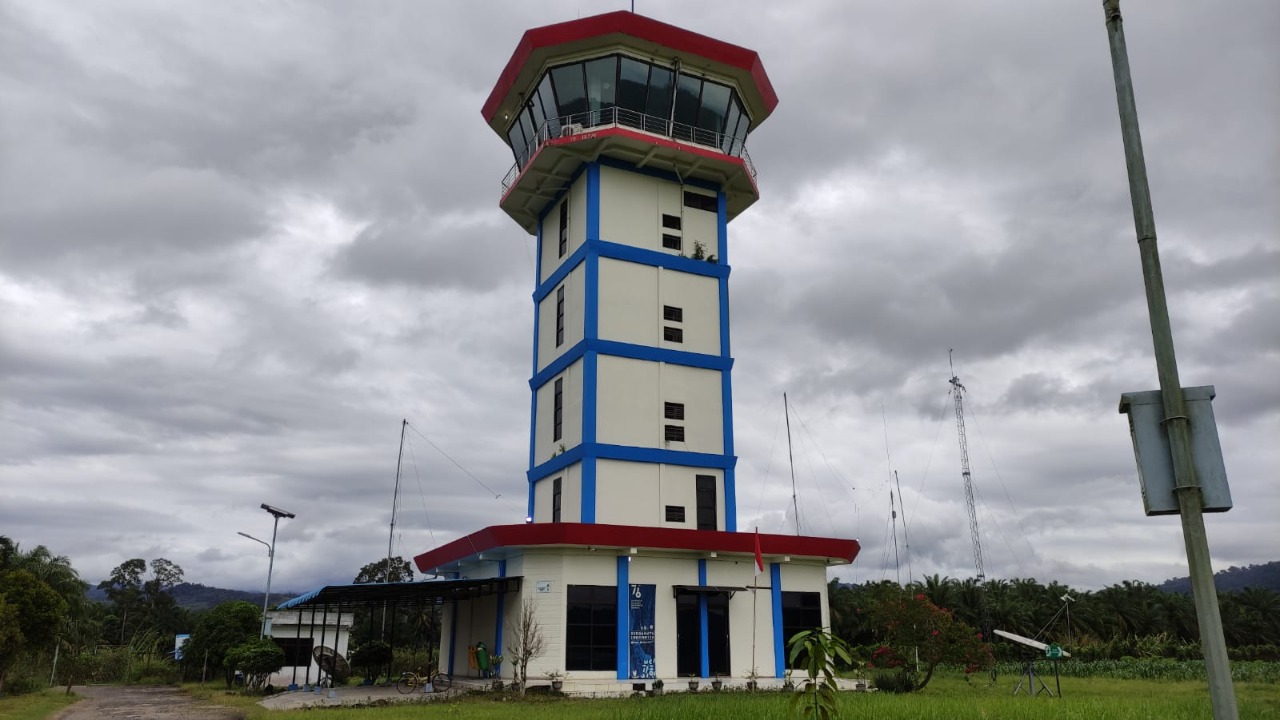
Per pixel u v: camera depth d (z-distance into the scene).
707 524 41.34
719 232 45.91
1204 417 6.75
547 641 34.00
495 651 36.66
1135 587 94.88
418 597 39.38
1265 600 94.12
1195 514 6.57
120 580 120.56
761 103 47.50
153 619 117.50
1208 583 6.39
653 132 44.06
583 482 39.22
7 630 42.94
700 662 36.25
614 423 40.59
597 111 43.22
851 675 39.97
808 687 11.18
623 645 34.72
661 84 43.91
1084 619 87.69
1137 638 80.62
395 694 34.88
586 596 34.94
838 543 38.94
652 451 40.81
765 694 32.16
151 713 34.81
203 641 63.47
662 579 36.44
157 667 75.38
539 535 34.12
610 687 33.25
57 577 70.81
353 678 51.47
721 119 45.62
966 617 82.38
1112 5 7.99
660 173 45.19
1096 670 53.94
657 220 44.53
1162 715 20.58
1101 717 20.45
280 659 49.94
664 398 42.06
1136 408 7.02
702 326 44.03
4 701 42.03
